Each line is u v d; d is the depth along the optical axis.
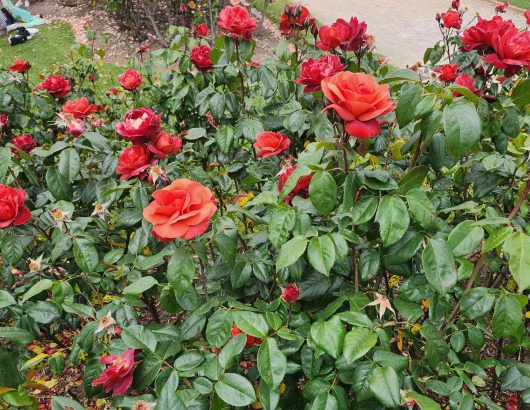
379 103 1.32
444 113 1.34
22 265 2.31
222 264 1.76
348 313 1.36
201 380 1.37
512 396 2.12
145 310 2.91
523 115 2.21
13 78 3.00
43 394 2.61
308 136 2.65
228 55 2.61
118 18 10.44
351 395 1.85
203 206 1.34
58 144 2.21
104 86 7.29
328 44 2.31
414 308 1.49
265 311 1.50
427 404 1.21
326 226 1.67
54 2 11.84
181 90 3.02
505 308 1.45
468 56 2.65
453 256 1.35
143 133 1.72
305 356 1.45
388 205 1.36
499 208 2.00
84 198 2.32
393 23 10.71
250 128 2.56
